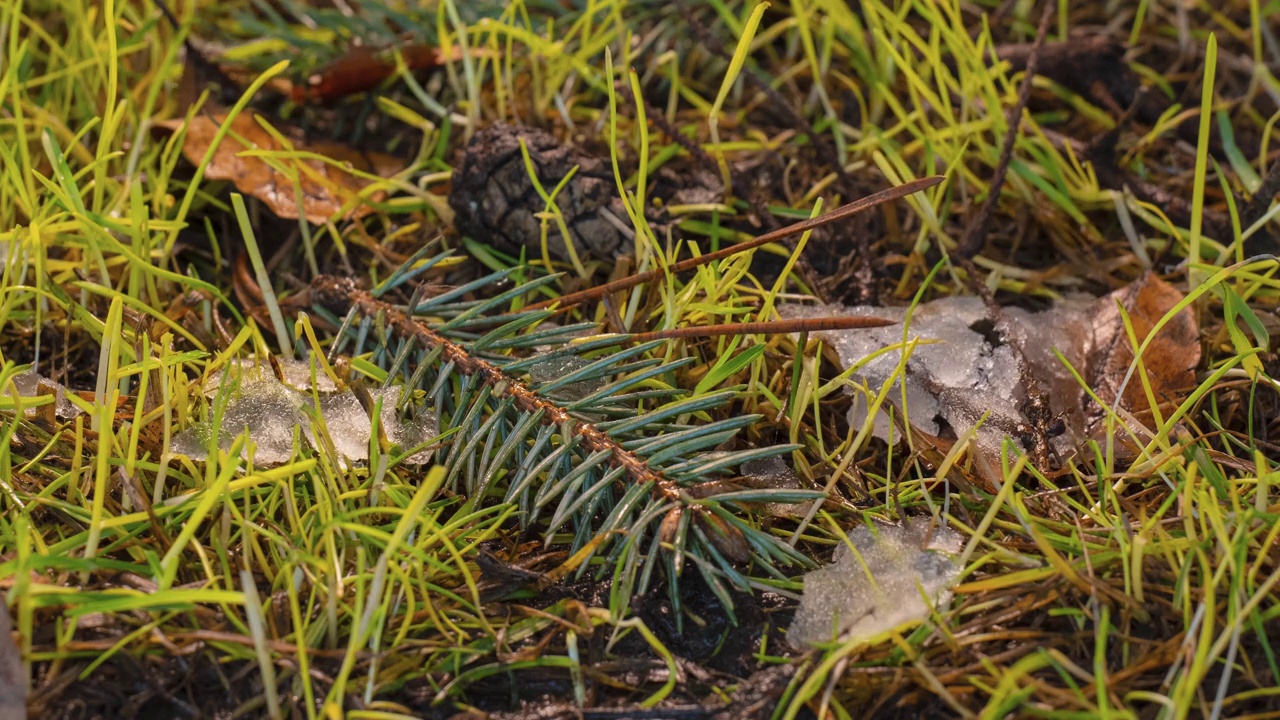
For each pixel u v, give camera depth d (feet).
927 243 1.87
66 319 1.76
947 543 1.59
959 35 1.91
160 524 1.57
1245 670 1.51
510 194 1.80
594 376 1.62
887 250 1.88
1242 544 1.52
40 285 1.69
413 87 1.97
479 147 1.82
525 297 1.82
